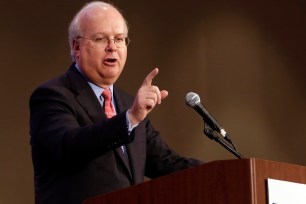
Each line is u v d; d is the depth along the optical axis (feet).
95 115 21.35
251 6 48.65
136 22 44.11
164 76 44.32
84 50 22.47
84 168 20.13
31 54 40.19
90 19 22.61
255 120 46.98
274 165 14.87
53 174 20.33
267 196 14.43
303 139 48.57
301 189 15.31
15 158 38.78
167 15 45.32
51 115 20.27
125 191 16.12
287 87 48.75
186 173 15.11
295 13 50.29
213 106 45.65
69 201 19.80
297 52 49.75
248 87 47.19
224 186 14.49
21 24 40.32
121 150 21.11
